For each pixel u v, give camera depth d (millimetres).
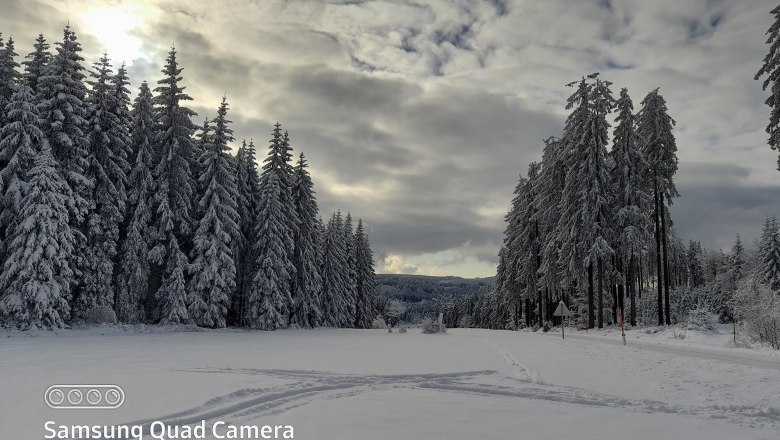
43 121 26875
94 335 24922
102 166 29500
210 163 34062
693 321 27641
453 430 7617
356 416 8328
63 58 28531
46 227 24406
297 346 19891
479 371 13117
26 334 22828
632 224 35031
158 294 31094
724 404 9594
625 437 7488
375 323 47375
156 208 32000
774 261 52094
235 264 35969
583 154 36000
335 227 60094
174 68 33781
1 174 25219
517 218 52125
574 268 36281
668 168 36438
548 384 11500
